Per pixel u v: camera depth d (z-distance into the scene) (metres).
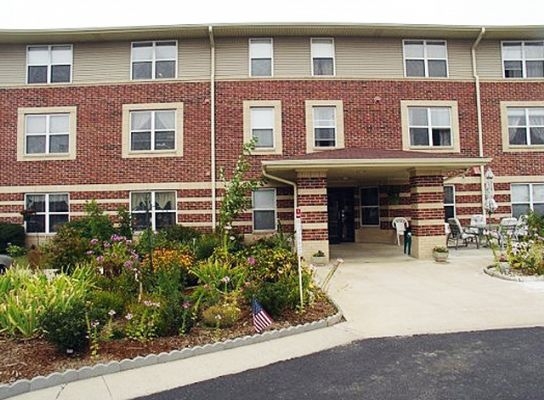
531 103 17.28
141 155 16.36
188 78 16.53
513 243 11.72
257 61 16.84
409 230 14.64
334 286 9.71
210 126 16.42
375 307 7.89
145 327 6.03
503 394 4.27
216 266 8.56
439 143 16.95
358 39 17.06
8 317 5.89
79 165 16.33
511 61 17.48
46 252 10.48
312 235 13.09
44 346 5.68
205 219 16.16
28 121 16.56
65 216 16.34
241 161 14.22
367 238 18.08
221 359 5.59
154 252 10.15
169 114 16.56
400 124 16.81
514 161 17.05
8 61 16.70
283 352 5.79
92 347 5.52
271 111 16.61
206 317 6.61
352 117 16.72
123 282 8.02
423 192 13.58
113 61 16.75
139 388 4.73
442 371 4.91
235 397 4.45
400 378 4.75
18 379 4.80
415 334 6.31
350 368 5.11
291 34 16.70
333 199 18.66
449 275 10.86
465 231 16.12
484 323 6.77
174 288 7.05
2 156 16.38
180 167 16.31
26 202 16.34
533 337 6.03
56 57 16.81
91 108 16.50
